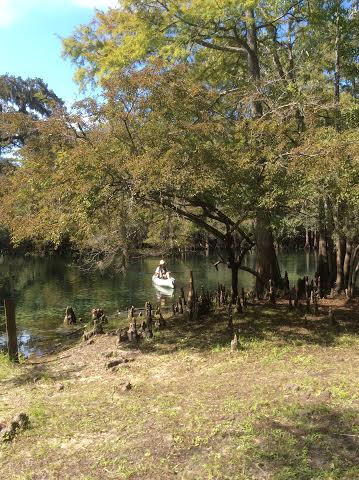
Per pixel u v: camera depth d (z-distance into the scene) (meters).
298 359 8.67
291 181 10.76
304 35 16.41
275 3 14.95
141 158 9.76
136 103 10.66
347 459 4.82
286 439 5.33
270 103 13.10
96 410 6.80
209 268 34.97
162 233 19.86
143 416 6.42
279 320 12.08
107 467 5.07
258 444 5.27
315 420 5.79
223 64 18.16
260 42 17.38
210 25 15.34
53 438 5.91
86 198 9.84
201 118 11.18
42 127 10.92
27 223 10.88
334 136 11.05
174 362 9.24
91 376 8.86
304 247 53.75
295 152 10.62
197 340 10.73
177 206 12.39
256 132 11.39
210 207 12.70
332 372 7.74
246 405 6.43
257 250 16.31
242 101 13.24
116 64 14.95
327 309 13.30
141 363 9.37
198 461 5.03
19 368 10.01
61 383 8.45
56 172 10.41
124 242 12.54
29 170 11.06
